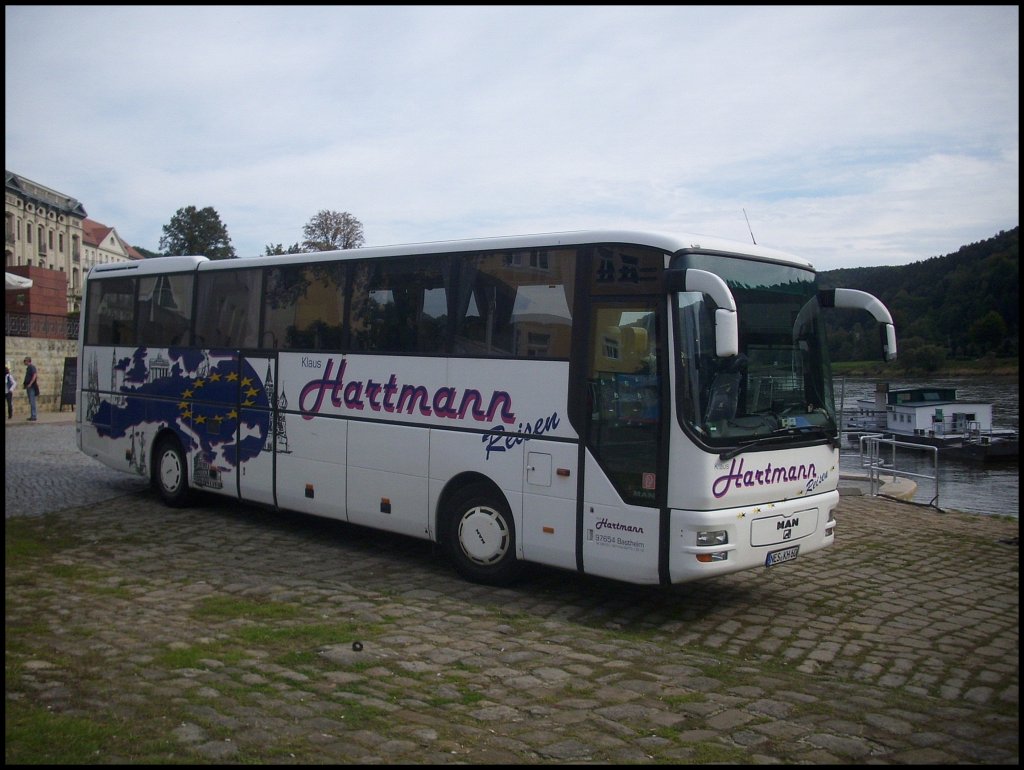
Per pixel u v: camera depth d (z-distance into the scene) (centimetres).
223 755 449
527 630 710
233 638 668
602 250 762
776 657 665
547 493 789
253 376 1115
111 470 1666
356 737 481
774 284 799
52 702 523
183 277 1239
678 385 706
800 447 785
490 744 479
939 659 659
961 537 1138
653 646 675
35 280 3456
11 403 2861
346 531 1128
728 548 709
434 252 904
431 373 898
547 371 795
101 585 834
